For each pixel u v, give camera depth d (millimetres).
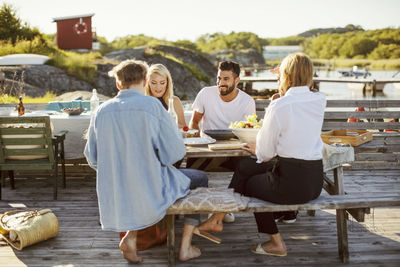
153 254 2812
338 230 2703
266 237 3096
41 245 2988
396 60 95375
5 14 21203
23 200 4043
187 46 55938
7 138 3822
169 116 2340
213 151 2662
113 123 2273
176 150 2350
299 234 3160
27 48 19594
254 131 2717
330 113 5152
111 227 2373
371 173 4992
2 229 3053
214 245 2959
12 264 2682
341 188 2994
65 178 4488
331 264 2650
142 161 2291
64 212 3701
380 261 2689
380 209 3746
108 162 2316
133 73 2334
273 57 134625
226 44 125938
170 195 2396
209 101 3566
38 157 3965
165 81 3441
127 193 2318
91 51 27344
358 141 4418
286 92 2371
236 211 2428
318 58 120625
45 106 5922
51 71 16453
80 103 5789
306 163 2361
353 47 108938
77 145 4410
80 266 2650
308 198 2436
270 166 2578
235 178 2717
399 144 4918
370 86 22141
